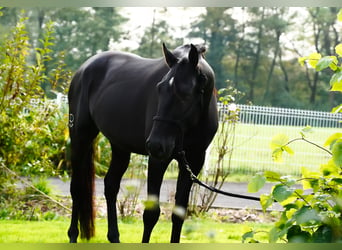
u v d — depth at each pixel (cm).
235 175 1648
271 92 4744
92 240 711
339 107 473
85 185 710
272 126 2019
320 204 441
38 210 920
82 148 720
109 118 666
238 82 4728
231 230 813
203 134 591
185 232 296
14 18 3512
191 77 527
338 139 443
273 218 976
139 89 632
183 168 606
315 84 4766
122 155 712
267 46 4741
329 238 418
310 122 2094
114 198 706
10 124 958
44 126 1020
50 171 1023
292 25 4747
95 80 720
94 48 4128
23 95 982
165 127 526
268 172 454
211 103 600
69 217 927
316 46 4762
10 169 974
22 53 977
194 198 952
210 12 4606
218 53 4700
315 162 1922
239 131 1983
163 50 552
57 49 4019
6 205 932
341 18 460
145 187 1152
